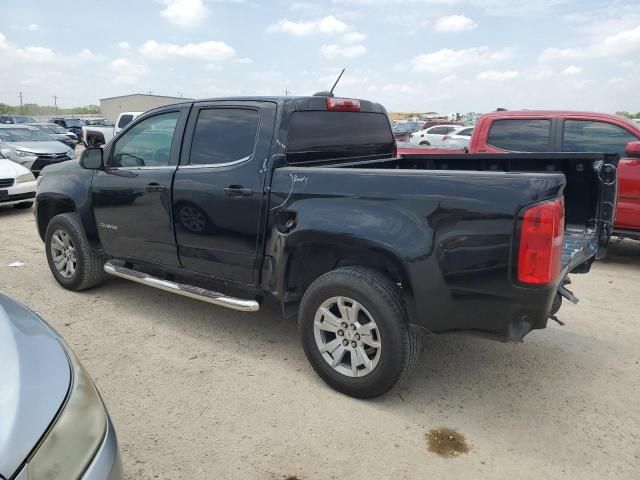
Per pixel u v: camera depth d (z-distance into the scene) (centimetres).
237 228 370
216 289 454
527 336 438
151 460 272
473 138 719
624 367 384
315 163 392
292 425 304
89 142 2097
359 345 324
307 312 340
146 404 324
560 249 274
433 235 289
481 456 280
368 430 301
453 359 392
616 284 585
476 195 278
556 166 429
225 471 266
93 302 497
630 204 620
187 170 398
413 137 2592
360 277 314
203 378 357
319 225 324
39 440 163
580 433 302
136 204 433
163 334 428
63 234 513
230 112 386
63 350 212
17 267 613
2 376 178
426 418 314
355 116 440
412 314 304
